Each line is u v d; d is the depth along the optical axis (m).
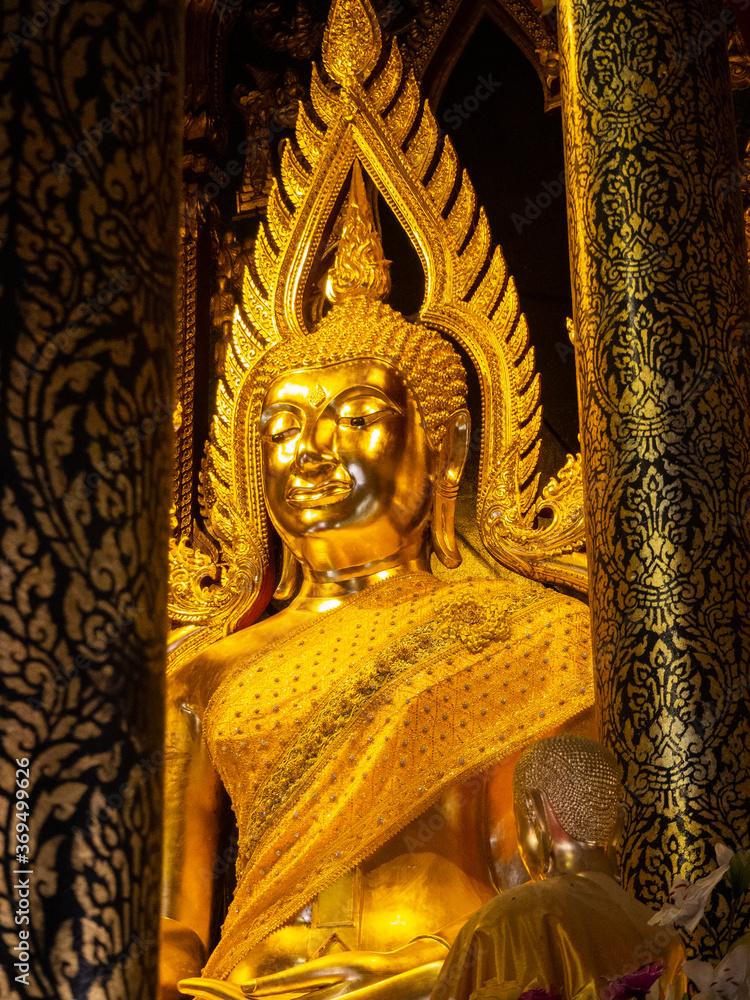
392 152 6.27
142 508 2.27
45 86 2.30
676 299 4.12
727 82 4.55
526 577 5.71
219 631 6.02
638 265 4.18
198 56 7.12
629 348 4.11
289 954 4.67
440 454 5.84
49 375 2.19
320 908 4.73
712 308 4.13
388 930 4.64
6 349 2.16
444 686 5.00
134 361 2.31
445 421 5.87
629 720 3.80
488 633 5.07
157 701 2.24
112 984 2.02
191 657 5.76
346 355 5.79
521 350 5.93
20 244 2.21
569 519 5.57
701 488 3.93
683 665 3.78
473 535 5.98
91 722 2.09
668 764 3.71
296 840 4.87
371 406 5.63
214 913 5.54
